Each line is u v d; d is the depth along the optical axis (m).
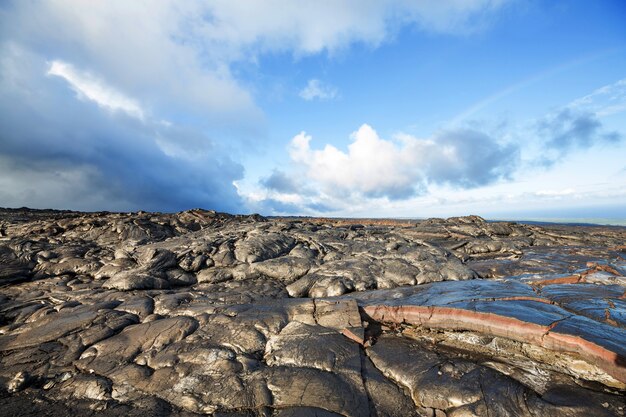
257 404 5.03
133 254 13.17
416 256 12.66
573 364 5.52
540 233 20.08
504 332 6.35
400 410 4.91
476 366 5.66
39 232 16.62
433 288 9.22
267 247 13.70
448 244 17.27
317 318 7.67
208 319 7.76
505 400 4.78
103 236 16.53
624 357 4.89
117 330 7.46
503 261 13.32
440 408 4.88
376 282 10.91
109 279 10.95
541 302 7.29
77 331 7.39
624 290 8.02
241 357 6.27
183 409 5.04
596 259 12.88
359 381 5.51
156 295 9.63
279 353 6.34
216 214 22.05
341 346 6.54
